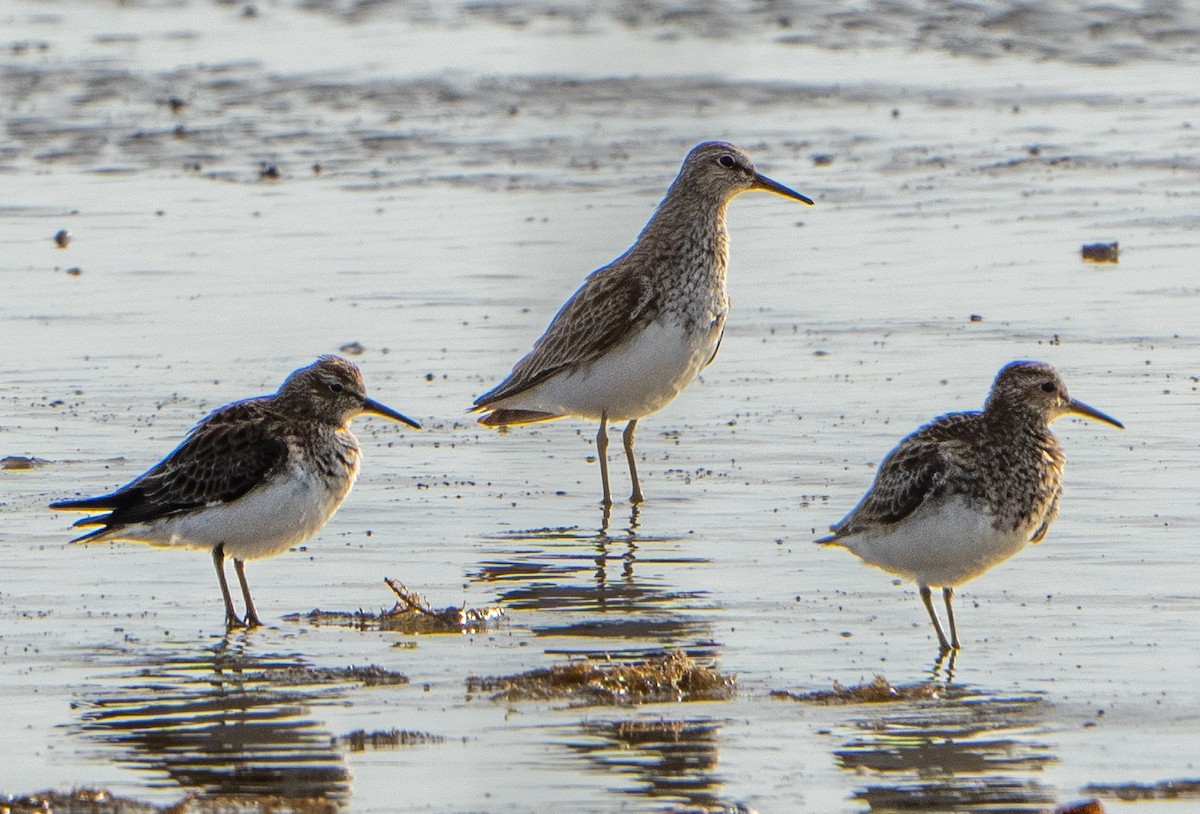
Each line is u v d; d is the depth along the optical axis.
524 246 26.97
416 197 30.30
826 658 12.78
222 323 23.30
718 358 21.44
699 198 17.42
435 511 16.61
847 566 14.89
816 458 17.78
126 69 39.25
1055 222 27.47
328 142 34.12
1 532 15.77
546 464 18.25
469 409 18.73
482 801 10.38
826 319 22.89
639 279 17.19
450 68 39.00
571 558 15.22
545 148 33.44
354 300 24.38
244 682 12.35
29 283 25.28
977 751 11.04
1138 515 15.72
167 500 13.66
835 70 38.59
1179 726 11.39
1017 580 14.31
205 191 30.91
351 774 10.80
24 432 18.72
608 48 40.88
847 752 11.06
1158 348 20.97
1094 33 40.50
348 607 14.09
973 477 12.83
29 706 11.96
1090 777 10.64
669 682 12.14
